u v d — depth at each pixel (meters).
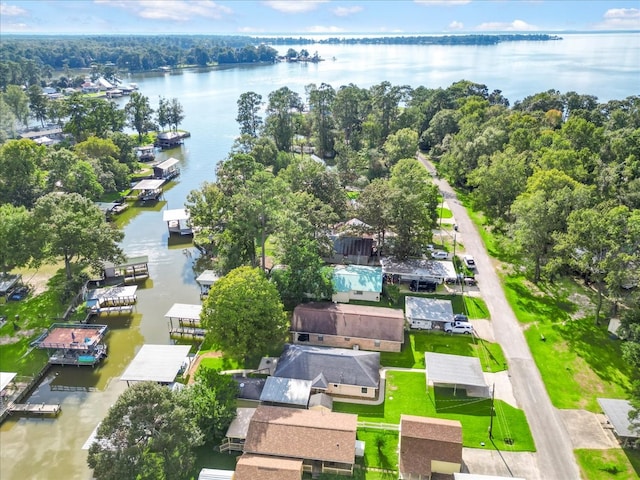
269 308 56.03
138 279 82.06
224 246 78.06
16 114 186.62
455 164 118.50
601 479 42.69
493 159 97.75
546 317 66.94
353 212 88.00
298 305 65.31
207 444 46.41
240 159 94.75
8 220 74.25
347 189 119.69
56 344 61.25
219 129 195.88
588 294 72.38
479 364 55.56
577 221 62.91
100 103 150.75
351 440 43.56
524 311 68.75
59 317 69.31
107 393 56.06
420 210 78.00
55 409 52.44
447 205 110.31
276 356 60.00
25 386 56.03
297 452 42.81
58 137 174.75
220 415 45.47
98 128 146.50
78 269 82.50
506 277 78.56
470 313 68.56
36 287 78.38
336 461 42.38
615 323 61.88
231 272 59.06
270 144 133.50
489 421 49.25
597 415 50.16
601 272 62.09
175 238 99.69
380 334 60.69
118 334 67.00
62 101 153.88
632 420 46.66
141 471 36.12
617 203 80.31
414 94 194.38
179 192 126.12
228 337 54.56
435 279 74.56
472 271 80.31
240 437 44.75
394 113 153.50
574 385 54.34
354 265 78.38
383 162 127.50
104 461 36.97
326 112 160.00
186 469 38.75
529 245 73.88
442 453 42.56
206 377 48.34
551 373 56.31
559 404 51.62
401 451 42.94
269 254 86.56
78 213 75.12
